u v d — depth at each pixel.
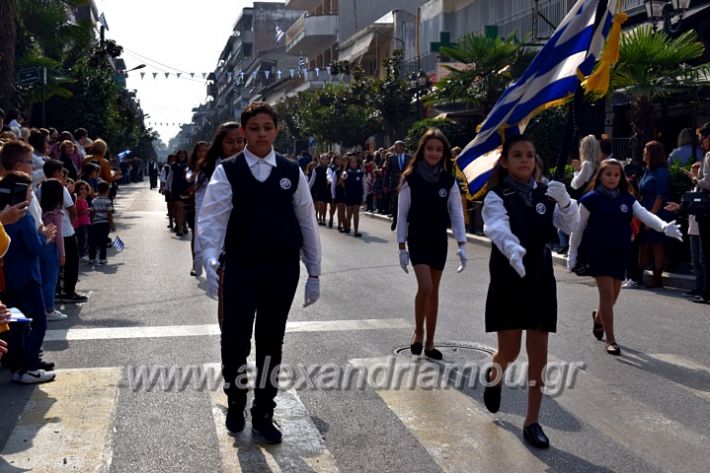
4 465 4.75
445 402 5.96
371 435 5.29
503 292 5.16
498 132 5.85
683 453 5.03
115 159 35.28
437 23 36.72
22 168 6.58
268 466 4.77
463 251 7.12
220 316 7.06
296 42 59.41
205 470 4.71
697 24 20.33
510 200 5.10
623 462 4.88
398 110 35.00
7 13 19.70
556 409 5.86
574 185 10.91
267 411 5.18
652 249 11.99
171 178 18.78
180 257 14.77
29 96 26.14
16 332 6.36
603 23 5.44
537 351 5.16
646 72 16.56
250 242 5.04
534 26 26.42
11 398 6.01
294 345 7.70
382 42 45.50
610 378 6.67
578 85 5.51
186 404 5.87
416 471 4.72
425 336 8.09
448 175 7.13
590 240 7.59
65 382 6.41
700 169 10.08
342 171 21.00
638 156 17.09
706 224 9.93
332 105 37.47
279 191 5.08
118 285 11.45
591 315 9.32
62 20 26.12
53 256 8.77
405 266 7.23
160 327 8.49
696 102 18.02
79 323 8.70
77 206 13.07
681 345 7.84
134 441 5.15
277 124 5.11
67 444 5.08
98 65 35.81
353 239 18.34
